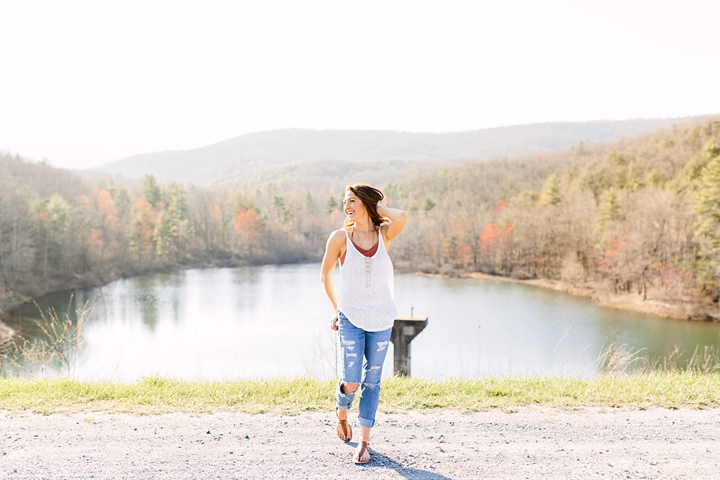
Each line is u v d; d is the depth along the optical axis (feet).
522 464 10.93
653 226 165.27
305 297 162.30
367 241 11.41
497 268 239.50
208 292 176.65
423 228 275.59
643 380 18.39
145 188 375.25
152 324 118.42
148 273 243.19
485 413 14.35
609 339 102.47
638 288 157.17
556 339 101.71
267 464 10.71
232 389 16.24
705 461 11.28
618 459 11.30
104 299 160.76
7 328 111.24
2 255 166.09
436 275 235.40
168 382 17.35
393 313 11.42
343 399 11.50
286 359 79.25
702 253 146.10
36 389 16.29
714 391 16.43
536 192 333.42
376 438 12.37
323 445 11.84
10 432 12.44
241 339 99.25
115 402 14.94
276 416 13.88
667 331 112.37
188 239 297.94
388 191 487.61
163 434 12.42
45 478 9.93
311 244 354.95
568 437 12.60
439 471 10.50
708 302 136.26
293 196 440.45
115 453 11.22
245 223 322.96
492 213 297.74
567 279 195.93
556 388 16.71
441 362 77.87
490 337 102.99
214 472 10.27
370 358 11.28
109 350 82.02
